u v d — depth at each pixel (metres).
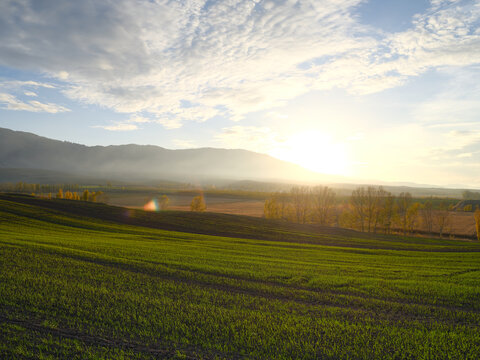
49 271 23.23
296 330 15.27
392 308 19.84
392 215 98.75
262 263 32.22
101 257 29.73
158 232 61.78
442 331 16.14
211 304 18.66
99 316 15.59
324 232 79.50
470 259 42.50
